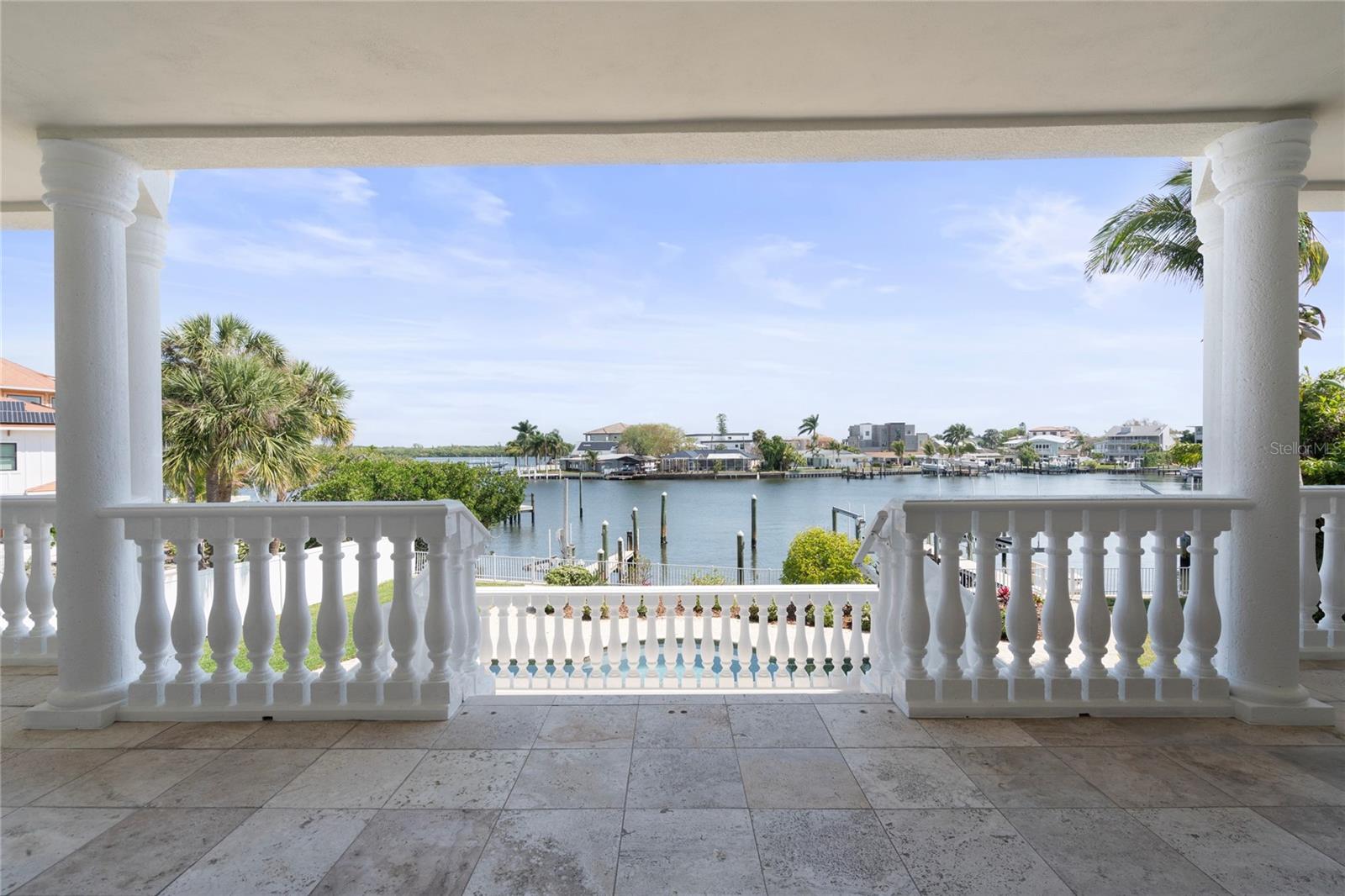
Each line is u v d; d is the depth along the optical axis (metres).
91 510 3.15
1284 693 3.03
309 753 2.77
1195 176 3.71
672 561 40.88
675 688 4.98
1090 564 3.16
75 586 3.13
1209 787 2.44
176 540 3.21
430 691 3.15
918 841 2.08
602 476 92.12
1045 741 2.84
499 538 50.06
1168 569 3.15
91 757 2.75
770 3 2.28
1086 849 2.04
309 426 14.84
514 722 3.09
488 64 2.68
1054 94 2.97
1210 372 3.69
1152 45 2.56
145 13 2.28
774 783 2.48
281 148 3.33
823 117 3.19
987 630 3.15
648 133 3.25
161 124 3.15
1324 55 2.61
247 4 2.24
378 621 3.22
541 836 2.13
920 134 3.27
